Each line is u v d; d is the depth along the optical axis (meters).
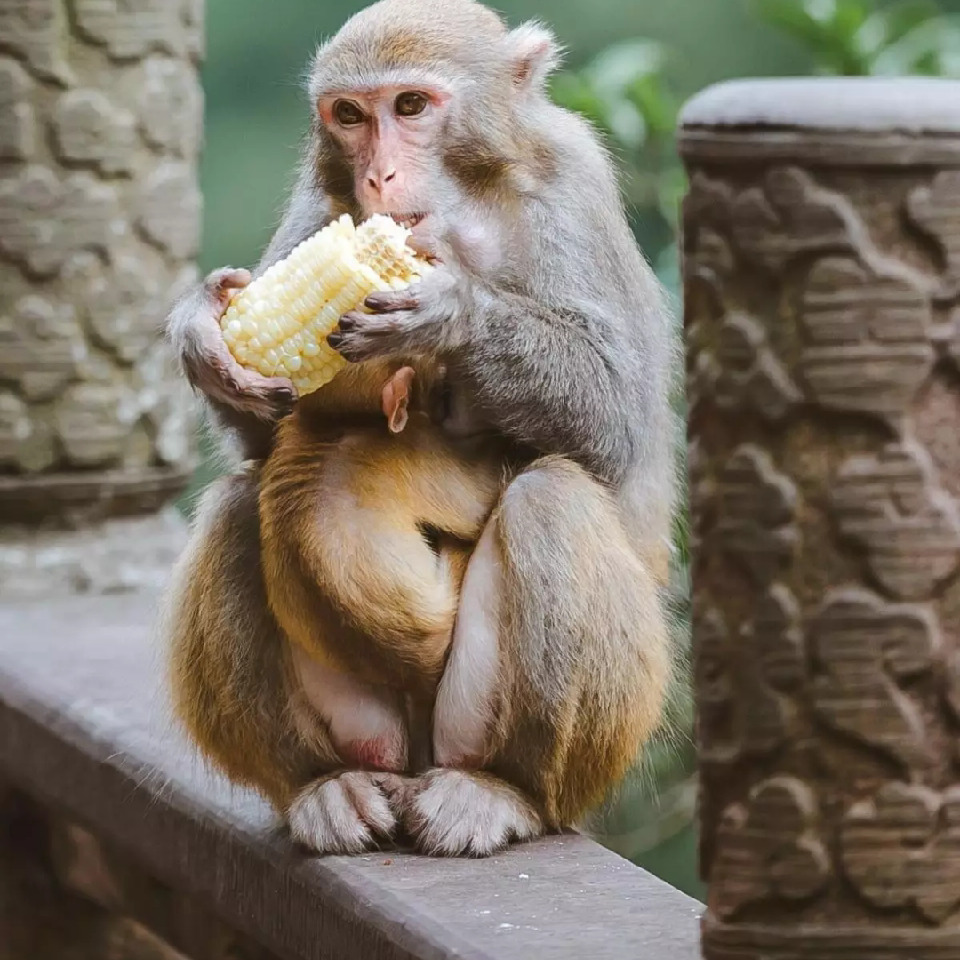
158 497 11.90
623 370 7.68
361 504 7.14
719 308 5.07
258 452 7.79
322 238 7.11
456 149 7.79
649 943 6.02
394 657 7.19
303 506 7.13
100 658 9.94
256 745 7.53
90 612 10.99
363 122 7.88
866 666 5.00
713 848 5.25
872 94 4.87
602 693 7.07
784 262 4.94
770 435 5.02
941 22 12.76
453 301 7.10
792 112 4.88
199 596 7.50
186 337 7.16
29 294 11.31
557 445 7.52
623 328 7.78
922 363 4.90
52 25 11.16
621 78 12.92
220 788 7.95
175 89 11.62
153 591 11.50
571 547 7.03
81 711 9.02
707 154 5.01
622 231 8.05
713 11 22.02
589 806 7.35
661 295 8.32
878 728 5.01
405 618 7.11
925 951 5.07
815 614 5.02
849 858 5.06
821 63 12.86
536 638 7.03
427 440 7.39
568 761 7.19
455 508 7.36
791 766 5.09
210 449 8.38
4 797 10.13
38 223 11.26
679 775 12.55
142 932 10.29
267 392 7.02
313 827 7.09
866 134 4.83
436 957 6.04
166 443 11.78
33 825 10.17
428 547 7.23
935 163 4.84
